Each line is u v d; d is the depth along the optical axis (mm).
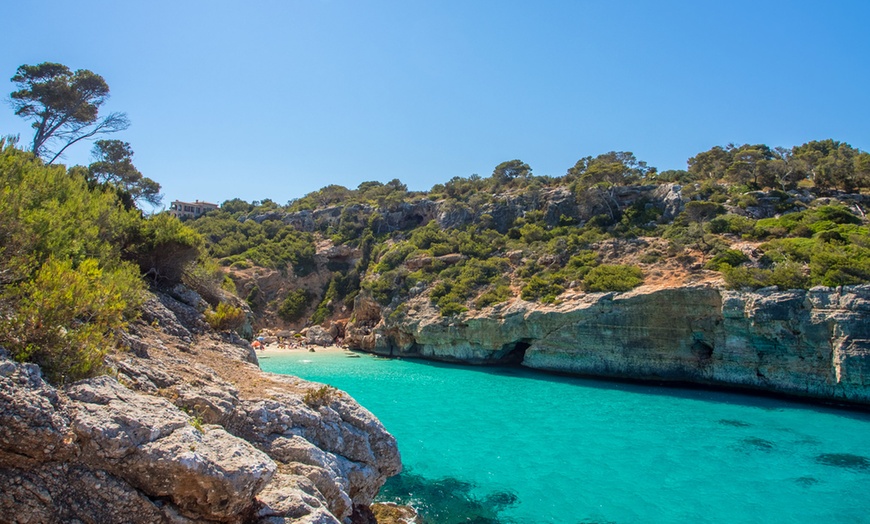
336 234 94250
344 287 82312
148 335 15828
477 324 53406
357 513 13891
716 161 84438
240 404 12172
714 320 40906
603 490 20156
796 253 42531
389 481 20156
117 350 11836
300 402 13688
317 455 12102
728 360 40406
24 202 12953
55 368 8203
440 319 56688
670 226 58438
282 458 11586
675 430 29172
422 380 44594
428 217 90250
